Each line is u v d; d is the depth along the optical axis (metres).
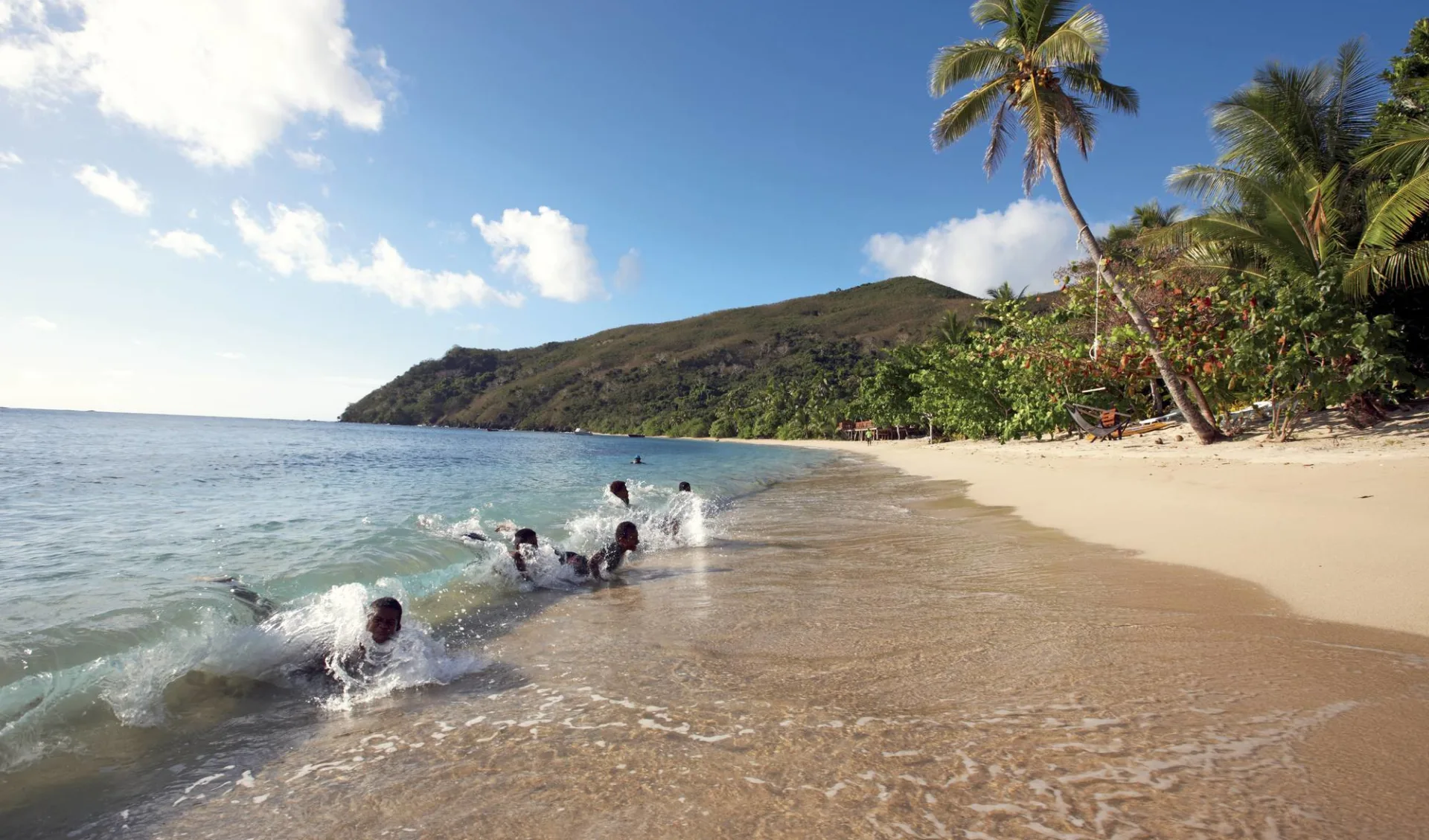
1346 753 2.27
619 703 3.06
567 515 10.23
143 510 10.53
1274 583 4.79
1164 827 1.86
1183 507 8.20
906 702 2.92
